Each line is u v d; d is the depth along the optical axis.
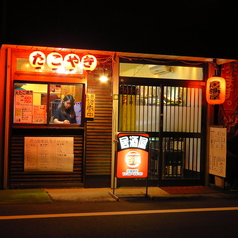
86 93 8.84
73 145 8.95
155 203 7.64
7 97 8.45
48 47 8.13
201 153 9.78
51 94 8.83
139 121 9.48
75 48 8.16
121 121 9.34
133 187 9.30
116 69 9.06
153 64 9.42
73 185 8.94
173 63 9.55
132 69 9.30
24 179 8.68
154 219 6.34
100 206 7.22
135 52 8.54
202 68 9.76
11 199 7.58
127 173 8.11
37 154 8.72
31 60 8.19
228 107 9.64
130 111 9.41
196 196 8.48
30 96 8.70
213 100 9.31
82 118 9.00
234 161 9.59
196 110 9.82
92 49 8.26
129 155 8.12
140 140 8.20
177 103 9.71
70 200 7.70
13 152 8.60
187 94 9.76
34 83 8.70
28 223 5.89
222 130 9.20
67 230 5.59
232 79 9.59
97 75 9.02
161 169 9.54
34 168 8.70
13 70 8.51
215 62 9.57
